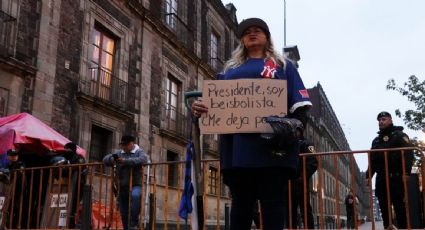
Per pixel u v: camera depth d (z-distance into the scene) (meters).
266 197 2.79
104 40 15.16
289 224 6.42
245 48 3.23
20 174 7.95
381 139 7.21
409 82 23.00
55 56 12.43
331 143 65.00
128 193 7.55
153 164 7.36
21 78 11.29
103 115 14.23
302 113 2.95
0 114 10.61
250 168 2.82
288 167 2.79
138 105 16.38
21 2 11.47
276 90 2.96
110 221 7.23
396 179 6.71
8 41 10.94
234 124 2.95
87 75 13.76
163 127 18.09
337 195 6.09
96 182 12.10
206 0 24.48
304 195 6.35
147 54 17.41
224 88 3.05
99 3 14.63
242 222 2.92
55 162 8.59
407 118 22.78
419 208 6.50
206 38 24.06
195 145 3.35
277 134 2.67
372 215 5.82
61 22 12.82
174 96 19.92
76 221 7.34
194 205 3.33
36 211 8.10
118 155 7.68
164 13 19.31
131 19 16.59
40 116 11.66
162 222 12.74
